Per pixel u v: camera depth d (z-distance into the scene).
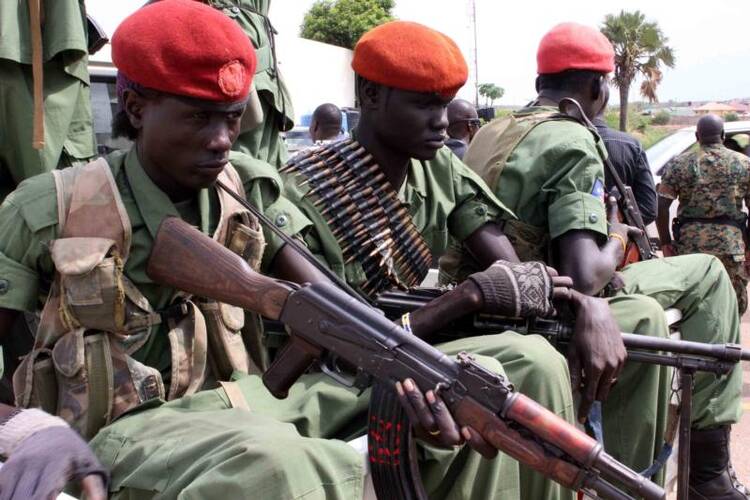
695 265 3.00
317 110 7.11
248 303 1.78
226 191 1.98
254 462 1.55
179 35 1.77
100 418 1.85
